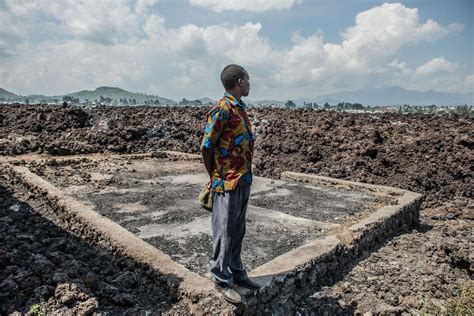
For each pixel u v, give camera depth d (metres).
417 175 8.94
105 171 8.70
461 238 6.19
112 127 12.90
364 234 5.30
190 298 3.50
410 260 5.21
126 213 5.80
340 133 11.23
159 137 12.88
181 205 6.27
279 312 3.64
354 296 4.25
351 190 7.62
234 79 3.25
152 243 4.69
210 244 4.69
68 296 3.55
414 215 6.77
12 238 4.75
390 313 3.97
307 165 10.02
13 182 7.42
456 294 4.52
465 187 8.62
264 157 10.88
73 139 11.93
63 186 7.23
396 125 11.84
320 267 4.35
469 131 10.68
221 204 3.29
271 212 6.01
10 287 3.68
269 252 4.54
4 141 10.61
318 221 5.67
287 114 13.82
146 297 3.75
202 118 14.08
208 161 3.27
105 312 3.50
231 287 3.37
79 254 4.70
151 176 8.45
